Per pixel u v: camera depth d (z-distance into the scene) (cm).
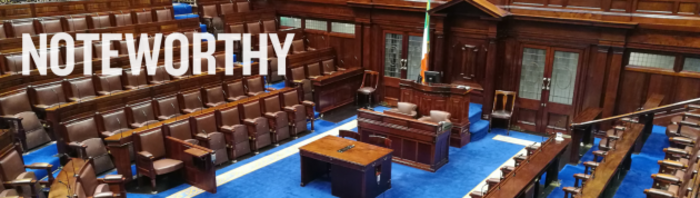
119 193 670
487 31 1031
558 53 1005
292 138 995
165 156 808
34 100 868
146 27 1166
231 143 873
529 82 1053
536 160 712
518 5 1016
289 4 1340
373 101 1240
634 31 921
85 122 809
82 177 614
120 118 856
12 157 656
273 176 829
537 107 1058
